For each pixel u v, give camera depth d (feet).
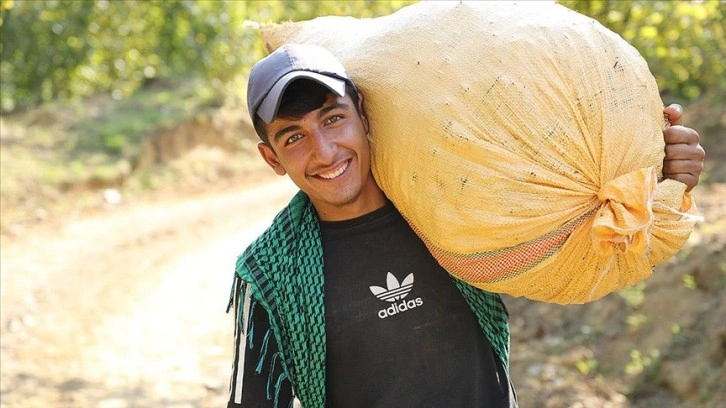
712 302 18.10
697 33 19.42
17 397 19.76
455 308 7.88
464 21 7.31
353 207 7.78
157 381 21.57
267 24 9.11
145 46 40.91
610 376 18.60
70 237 36.42
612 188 6.86
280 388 7.76
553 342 20.54
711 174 28.35
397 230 7.86
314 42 8.53
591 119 6.95
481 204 7.02
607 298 20.76
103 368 22.29
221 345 24.38
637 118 7.07
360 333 7.74
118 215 41.86
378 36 7.68
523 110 6.93
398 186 7.41
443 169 7.08
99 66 42.83
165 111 58.85
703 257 19.04
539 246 7.08
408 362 7.77
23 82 41.68
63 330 25.02
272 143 7.30
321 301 7.66
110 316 26.58
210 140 58.34
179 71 64.28
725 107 33.58
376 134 7.45
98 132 52.95
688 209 7.30
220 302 28.48
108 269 31.83
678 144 7.25
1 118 54.19
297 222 7.79
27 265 31.63
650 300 19.48
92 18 38.22
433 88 7.14
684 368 17.13
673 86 23.48
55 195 42.27
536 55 7.03
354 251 7.81
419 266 7.84
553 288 7.38
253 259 7.66
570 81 6.98
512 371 19.27
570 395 17.83
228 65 37.14
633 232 6.70
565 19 7.26
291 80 6.87
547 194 6.93
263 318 7.70
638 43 17.87
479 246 7.17
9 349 23.07
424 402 7.75
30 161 45.68
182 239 37.50
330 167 7.21
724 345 16.87
